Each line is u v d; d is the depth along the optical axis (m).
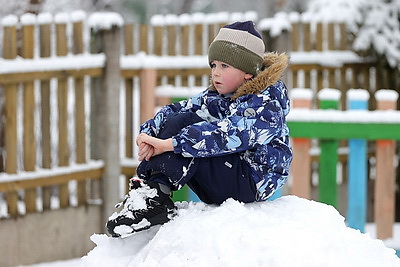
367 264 8.09
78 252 21.47
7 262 20.00
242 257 7.93
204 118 9.32
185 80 24.00
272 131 8.93
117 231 8.78
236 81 9.38
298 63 25.92
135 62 22.58
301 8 63.16
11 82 19.89
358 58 26.31
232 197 9.20
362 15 26.48
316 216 8.95
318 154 25.28
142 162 9.12
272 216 8.80
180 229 8.41
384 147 18.97
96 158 22.06
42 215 20.67
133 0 66.19
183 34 24.03
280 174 9.37
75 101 21.45
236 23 9.48
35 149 20.45
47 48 20.72
